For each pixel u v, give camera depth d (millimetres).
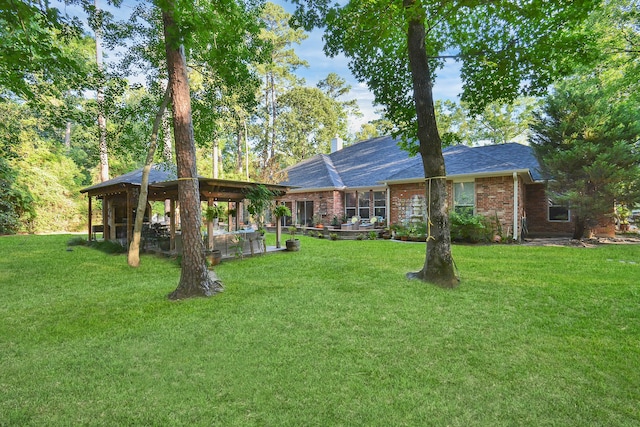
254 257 9352
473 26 7359
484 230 11852
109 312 4609
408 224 13938
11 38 4887
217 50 7445
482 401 2426
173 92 5797
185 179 5629
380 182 14797
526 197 15312
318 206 18031
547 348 3281
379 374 2807
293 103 30734
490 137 30797
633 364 2953
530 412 2301
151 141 8797
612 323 3912
